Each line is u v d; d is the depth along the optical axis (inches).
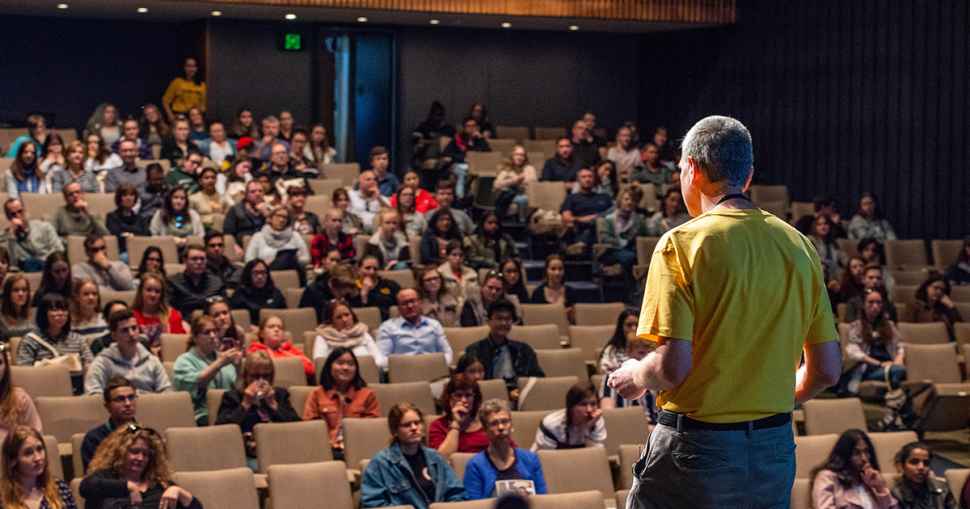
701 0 702.5
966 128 605.6
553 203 621.0
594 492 279.0
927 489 312.3
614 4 687.7
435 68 740.0
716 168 118.0
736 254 114.2
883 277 541.6
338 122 726.5
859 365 456.1
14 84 716.7
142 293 407.2
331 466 299.9
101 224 514.0
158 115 658.2
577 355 419.2
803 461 333.7
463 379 341.4
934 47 617.0
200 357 365.1
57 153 567.2
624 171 669.9
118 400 305.6
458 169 652.1
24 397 300.8
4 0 655.8
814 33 671.8
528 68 754.8
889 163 637.3
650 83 764.0
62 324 374.3
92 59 727.1
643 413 348.8
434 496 303.7
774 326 115.2
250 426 338.6
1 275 423.2
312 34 716.0
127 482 275.9
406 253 525.0
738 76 711.7
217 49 699.4
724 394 114.7
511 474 307.1
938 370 442.3
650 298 115.3
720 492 115.0
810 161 676.1
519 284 497.7
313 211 574.2
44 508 258.8
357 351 409.4
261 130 703.7
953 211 611.5
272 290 458.6
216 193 563.8
